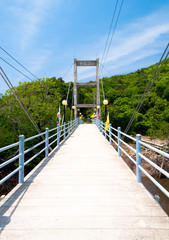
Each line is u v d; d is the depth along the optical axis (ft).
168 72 217.15
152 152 82.94
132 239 7.91
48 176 16.03
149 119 123.13
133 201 11.30
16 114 63.46
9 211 10.18
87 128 72.28
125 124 118.62
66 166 19.15
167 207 41.34
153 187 54.54
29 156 67.67
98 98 100.89
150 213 9.95
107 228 8.64
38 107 64.13
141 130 120.88
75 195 12.17
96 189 13.12
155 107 139.64
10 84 22.18
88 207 10.61
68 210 10.28
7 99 61.93
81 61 104.53
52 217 9.59
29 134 64.85
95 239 7.91
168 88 162.20
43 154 71.72
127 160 81.20
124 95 173.47
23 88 67.92
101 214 9.86
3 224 9.00
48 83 72.49
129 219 9.37
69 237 8.04
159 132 86.48
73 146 31.24
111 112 120.47
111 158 22.45
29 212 10.08
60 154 25.04
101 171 17.33
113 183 14.24
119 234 8.22
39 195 12.19
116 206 10.69
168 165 71.46
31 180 15.01
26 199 11.62
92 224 8.96
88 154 24.82
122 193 12.42
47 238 7.99
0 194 49.90
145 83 220.23
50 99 73.26
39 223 9.07
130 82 280.31
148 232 8.36
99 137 43.45
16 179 56.29
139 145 14.26
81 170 17.72
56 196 12.04
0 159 59.88
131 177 15.58
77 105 102.94
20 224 8.99
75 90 103.35
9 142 62.49
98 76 103.45
